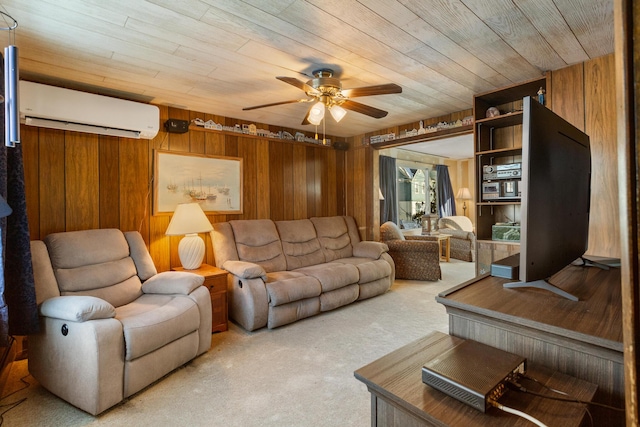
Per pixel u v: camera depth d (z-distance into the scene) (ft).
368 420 5.73
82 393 5.89
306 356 8.09
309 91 8.14
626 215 1.16
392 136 14.60
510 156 10.76
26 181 8.49
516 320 3.29
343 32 6.47
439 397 2.76
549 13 5.89
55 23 5.98
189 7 5.54
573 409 2.57
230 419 5.78
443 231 22.26
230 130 12.64
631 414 1.14
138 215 10.44
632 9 1.14
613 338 2.77
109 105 8.99
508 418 2.48
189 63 7.79
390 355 3.50
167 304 7.66
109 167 9.87
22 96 7.74
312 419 5.76
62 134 9.06
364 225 16.08
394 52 7.34
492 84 9.42
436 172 25.55
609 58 7.60
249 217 13.25
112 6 5.47
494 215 11.17
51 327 6.45
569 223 4.52
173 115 11.25
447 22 6.15
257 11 5.69
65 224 9.10
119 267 8.54
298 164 15.01
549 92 8.48
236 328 9.96
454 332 3.95
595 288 4.18
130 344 6.23
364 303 12.23
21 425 5.65
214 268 10.47
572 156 4.61
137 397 6.44
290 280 10.39
